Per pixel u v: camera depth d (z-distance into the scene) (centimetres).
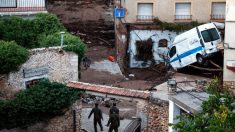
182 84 3597
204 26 4569
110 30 5700
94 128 3600
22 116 3519
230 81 4009
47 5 6119
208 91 2964
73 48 3709
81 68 4800
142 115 3316
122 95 3394
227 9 3950
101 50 5275
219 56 4541
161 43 5050
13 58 3525
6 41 3909
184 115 2472
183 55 4659
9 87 3578
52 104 3503
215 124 2269
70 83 3609
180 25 5028
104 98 4078
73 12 6003
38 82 3606
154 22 5038
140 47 5031
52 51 3666
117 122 3506
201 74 4634
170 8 5059
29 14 4416
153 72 4866
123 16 5041
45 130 3575
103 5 6147
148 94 3356
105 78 4662
